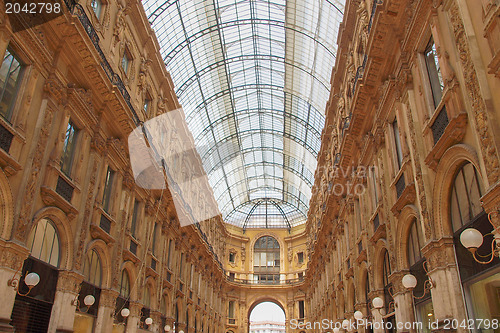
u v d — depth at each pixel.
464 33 7.71
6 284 8.94
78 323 12.70
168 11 24.52
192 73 30.73
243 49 32.25
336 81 22.25
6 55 9.62
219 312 42.78
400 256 12.18
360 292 17.81
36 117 10.62
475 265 8.04
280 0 26.97
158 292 20.67
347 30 19.08
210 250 36.09
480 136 7.09
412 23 10.55
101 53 13.70
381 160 14.29
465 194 8.55
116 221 15.60
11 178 9.52
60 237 11.91
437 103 9.87
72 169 12.67
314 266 37.75
